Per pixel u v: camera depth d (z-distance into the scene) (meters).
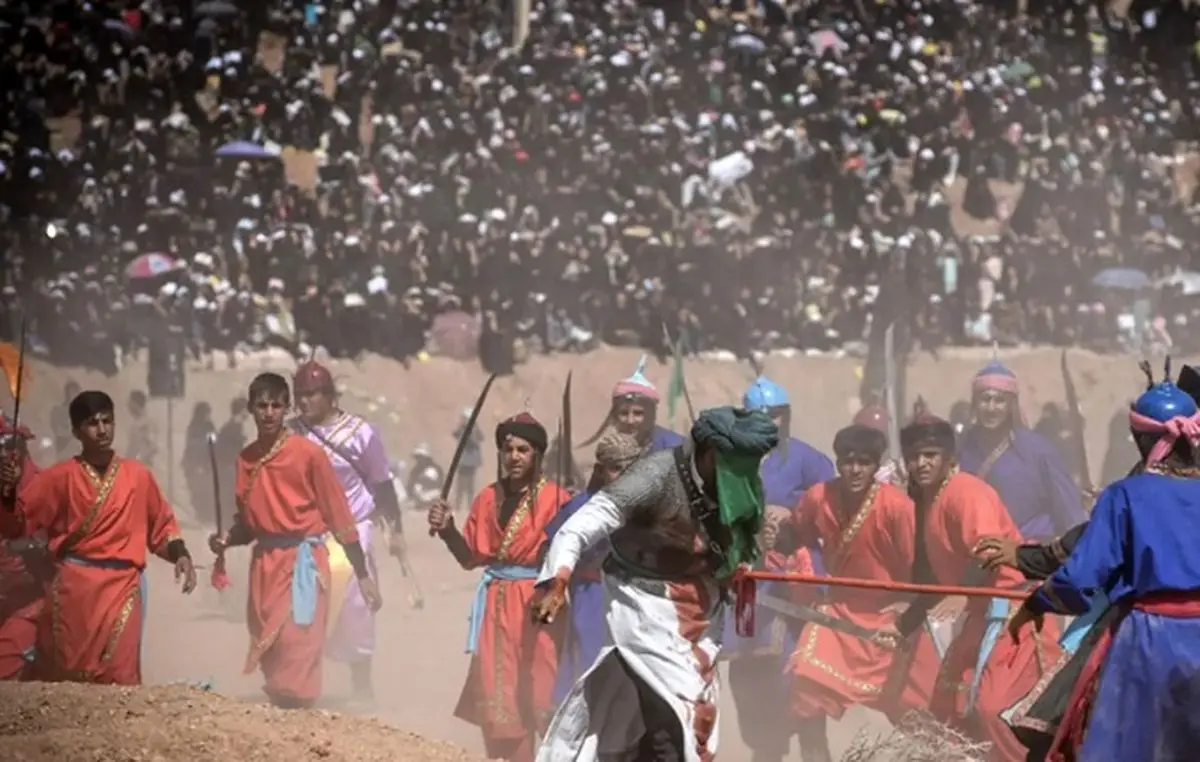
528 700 31.95
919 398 43.09
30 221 113.56
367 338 110.94
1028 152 139.50
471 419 33.25
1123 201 137.12
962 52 147.75
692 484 22.47
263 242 115.00
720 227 124.06
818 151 132.62
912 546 32.66
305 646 35.97
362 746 26.59
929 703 32.16
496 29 139.25
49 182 118.31
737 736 39.00
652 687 22.30
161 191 118.88
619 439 29.89
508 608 32.09
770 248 122.62
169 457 89.56
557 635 31.95
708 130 132.75
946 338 120.25
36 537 35.94
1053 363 119.44
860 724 39.47
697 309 118.06
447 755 27.14
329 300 111.31
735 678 35.12
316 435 40.62
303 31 135.75
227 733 26.20
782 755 35.03
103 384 104.44
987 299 123.19
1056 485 37.12
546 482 32.56
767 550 34.75
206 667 46.25
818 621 32.59
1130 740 22.77
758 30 144.62
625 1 141.88
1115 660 23.00
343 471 40.72
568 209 125.12
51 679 34.34
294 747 26.03
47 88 129.00
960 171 138.00
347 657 39.88
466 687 32.56
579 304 116.50
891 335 61.25
